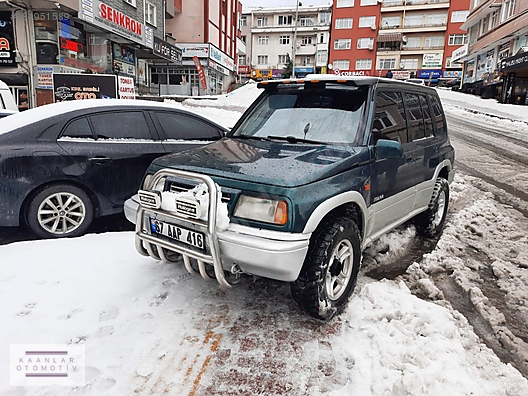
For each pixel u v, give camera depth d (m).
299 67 58.19
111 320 2.81
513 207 6.15
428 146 4.36
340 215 3.08
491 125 17.52
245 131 3.80
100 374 2.31
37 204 4.19
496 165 9.54
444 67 49.78
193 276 3.49
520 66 22.02
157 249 3.00
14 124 4.17
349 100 3.52
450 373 2.30
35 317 2.80
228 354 2.52
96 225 4.98
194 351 2.53
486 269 3.94
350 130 3.34
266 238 2.45
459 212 5.69
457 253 4.29
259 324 2.84
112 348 2.53
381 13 51.00
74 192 4.37
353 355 2.52
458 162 9.85
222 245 2.54
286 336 2.71
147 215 2.97
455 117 20.34
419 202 4.33
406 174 3.85
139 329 2.73
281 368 2.41
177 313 2.94
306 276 2.69
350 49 52.66
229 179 2.64
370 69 52.31
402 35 50.47
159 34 27.09
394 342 2.60
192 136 5.25
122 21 19.95
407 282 3.61
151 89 29.12
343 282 3.02
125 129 4.71
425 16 49.81
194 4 32.81
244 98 24.23
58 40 16.27
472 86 35.16
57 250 3.92
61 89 11.52
